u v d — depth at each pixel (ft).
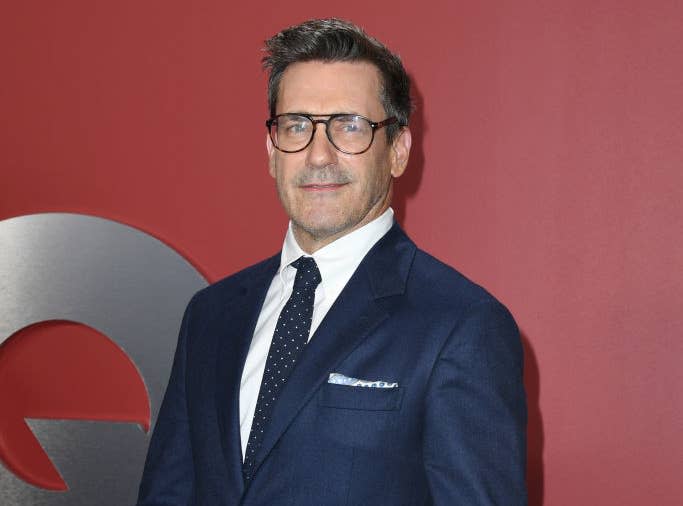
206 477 4.51
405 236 4.91
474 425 4.07
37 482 7.14
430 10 6.65
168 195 7.07
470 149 6.57
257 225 6.95
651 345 6.28
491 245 6.53
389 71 4.80
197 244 7.04
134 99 7.11
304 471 4.16
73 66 7.16
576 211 6.41
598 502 6.33
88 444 7.07
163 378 6.96
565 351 6.41
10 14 7.22
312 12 6.86
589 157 6.40
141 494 5.03
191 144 7.04
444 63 6.63
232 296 5.10
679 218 6.25
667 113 6.29
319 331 4.41
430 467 4.07
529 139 6.49
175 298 6.95
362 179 4.58
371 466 4.12
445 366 4.17
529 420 6.44
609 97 6.37
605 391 6.34
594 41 6.40
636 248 6.31
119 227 7.04
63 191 7.16
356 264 4.67
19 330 7.13
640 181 6.32
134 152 7.11
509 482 4.04
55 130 7.17
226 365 4.69
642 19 6.34
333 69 4.65
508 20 6.53
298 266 4.76
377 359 4.29
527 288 6.47
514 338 4.40
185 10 7.05
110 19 7.13
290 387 4.28
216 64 7.00
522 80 6.50
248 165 6.96
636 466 6.28
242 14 6.97
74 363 7.22
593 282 6.38
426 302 4.42
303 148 4.58
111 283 7.05
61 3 7.16
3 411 7.23
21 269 7.14
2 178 7.20
